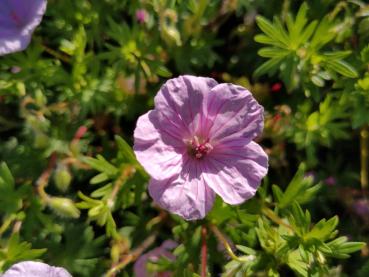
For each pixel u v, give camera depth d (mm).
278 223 164
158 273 164
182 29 176
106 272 166
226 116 151
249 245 163
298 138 174
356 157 190
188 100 149
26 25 159
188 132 152
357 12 174
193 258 162
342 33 173
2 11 160
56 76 171
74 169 171
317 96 172
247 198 150
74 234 166
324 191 183
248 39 188
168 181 149
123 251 164
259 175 149
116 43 190
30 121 163
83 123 172
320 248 153
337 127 173
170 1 172
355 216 183
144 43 173
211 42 181
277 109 174
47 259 164
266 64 169
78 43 167
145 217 172
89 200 157
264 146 186
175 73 188
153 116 148
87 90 172
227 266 156
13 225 168
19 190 158
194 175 152
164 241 172
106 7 178
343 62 167
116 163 161
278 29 164
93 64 172
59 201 155
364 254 177
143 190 164
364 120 171
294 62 168
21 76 169
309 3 184
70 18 174
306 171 185
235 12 193
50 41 183
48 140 166
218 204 162
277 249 157
